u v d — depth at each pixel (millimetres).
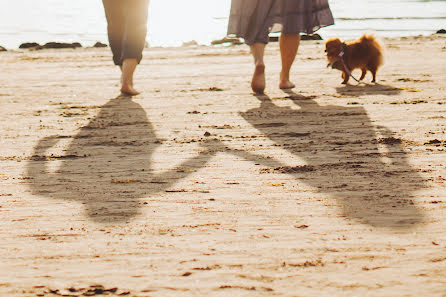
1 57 14867
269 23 7746
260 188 3705
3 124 6203
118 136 5496
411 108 6484
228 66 11750
